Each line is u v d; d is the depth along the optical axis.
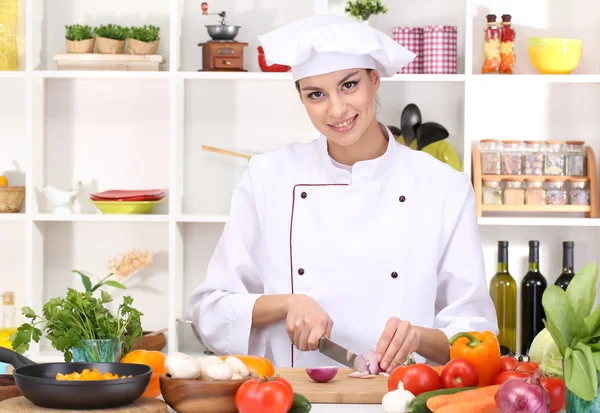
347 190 2.00
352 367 1.63
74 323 1.46
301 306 1.83
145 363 1.41
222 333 1.99
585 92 3.34
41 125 3.36
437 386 1.40
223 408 1.29
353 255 1.99
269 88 3.42
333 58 1.79
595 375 1.17
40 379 1.22
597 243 3.34
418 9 3.33
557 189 3.20
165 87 3.43
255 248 2.12
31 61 3.23
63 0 3.42
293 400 1.31
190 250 3.41
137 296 3.45
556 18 3.35
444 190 2.02
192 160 3.43
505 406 1.21
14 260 3.48
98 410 1.24
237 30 3.23
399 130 3.05
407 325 1.64
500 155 3.22
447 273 2.02
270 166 2.10
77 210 3.45
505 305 3.13
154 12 3.43
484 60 3.22
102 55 3.24
